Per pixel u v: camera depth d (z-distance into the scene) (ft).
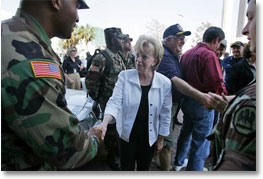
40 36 2.50
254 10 2.29
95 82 6.70
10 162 2.35
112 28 6.95
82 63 18.25
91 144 2.81
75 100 7.43
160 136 4.83
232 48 10.10
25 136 2.13
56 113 2.23
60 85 2.40
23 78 2.08
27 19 2.47
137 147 4.77
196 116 6.23
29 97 2.08
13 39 2.19
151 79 4.48
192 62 6.10
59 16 2.64
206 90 5.97
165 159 6.38
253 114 1.86
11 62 2.09
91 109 6.94
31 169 2.50
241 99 2.09
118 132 4.58
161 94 4.46
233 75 7.65
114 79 6.78
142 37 4.26
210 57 5.76
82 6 2.98
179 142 7.16
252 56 2.43
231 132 2.02
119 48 7.09
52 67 2.36
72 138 2.39
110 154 5.93
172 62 5.78
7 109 2.06
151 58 4.23
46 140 2.18
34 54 2.24
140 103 4.46
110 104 4.43
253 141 1.81
